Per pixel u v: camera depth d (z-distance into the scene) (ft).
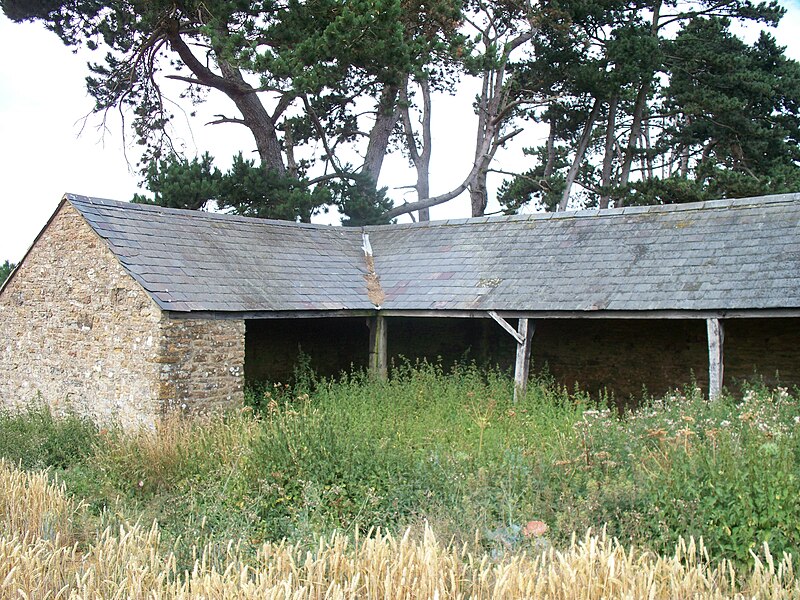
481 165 89.56
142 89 78.79
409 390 47.80
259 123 79.71
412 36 75.61
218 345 45.55
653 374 53.67
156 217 51.11
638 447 29.07
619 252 49.60
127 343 44.50
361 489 28.02
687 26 93.56
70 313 48.70
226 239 53.57
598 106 90.99
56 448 40.81
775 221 45.44
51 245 50.19
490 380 48.93
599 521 24.13
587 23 86.69
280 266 54.03
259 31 66.39
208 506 27.99
